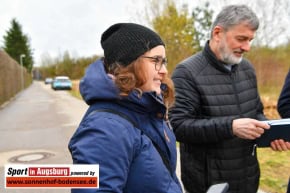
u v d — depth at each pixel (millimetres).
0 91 18125
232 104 2299
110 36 1407
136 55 1331
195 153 2316
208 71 2285
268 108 9680
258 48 13961
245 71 2467
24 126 10336
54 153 6656
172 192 1336
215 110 2244
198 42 20422
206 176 2277
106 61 1396
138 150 1295
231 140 2229
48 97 24766
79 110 15031
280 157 5586
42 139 8156
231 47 2193
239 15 2133
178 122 2170
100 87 1315
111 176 1192
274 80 14828
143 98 1356
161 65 1420
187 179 2393
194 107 2240
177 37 18688
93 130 1234
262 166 5074
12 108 16750
